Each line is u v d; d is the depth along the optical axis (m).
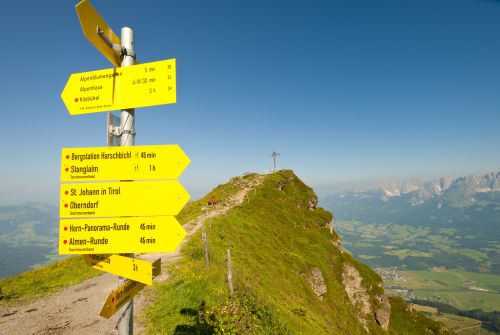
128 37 4.14
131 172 3.94
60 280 22.86
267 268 31.66
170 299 14.58
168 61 3.94
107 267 3.95
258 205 53.88
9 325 14.30
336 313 39.62
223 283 17.31
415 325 58.56
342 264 53.84
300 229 56.16
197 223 39.00
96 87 4.04
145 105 3.93
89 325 13.97
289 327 16.38
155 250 3.83
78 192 3.97
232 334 12.41
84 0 3.29
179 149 3.92
